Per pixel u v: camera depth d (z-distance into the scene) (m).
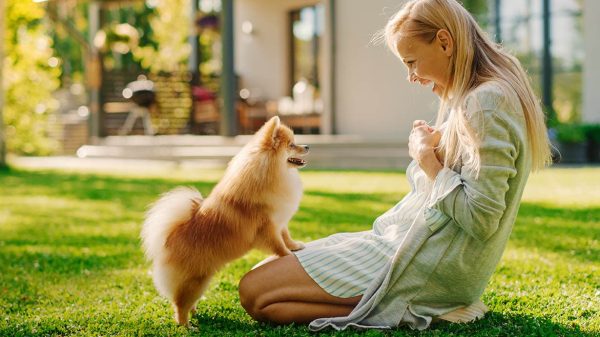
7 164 13.79
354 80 14.37
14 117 19.48
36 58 19.55
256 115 16.59
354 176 10.54
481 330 2.81
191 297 3.07
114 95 18.78
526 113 2.51
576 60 13.28
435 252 2.64
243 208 3.03
